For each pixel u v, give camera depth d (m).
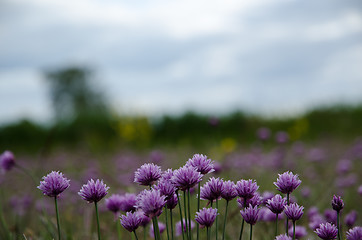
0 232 1.05
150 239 1.07
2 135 6.05
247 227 1.11
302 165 2.41
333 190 1.63
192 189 0.97
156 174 0.80
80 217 1.28
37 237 1.08
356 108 5.73
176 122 5.98
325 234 0.80
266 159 2.50
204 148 3.73
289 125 5.55
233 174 1.93
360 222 1.17
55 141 5.70
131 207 0.87
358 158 2.62
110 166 3.02
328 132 5.42
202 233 1.05
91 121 5.87
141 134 5.09
